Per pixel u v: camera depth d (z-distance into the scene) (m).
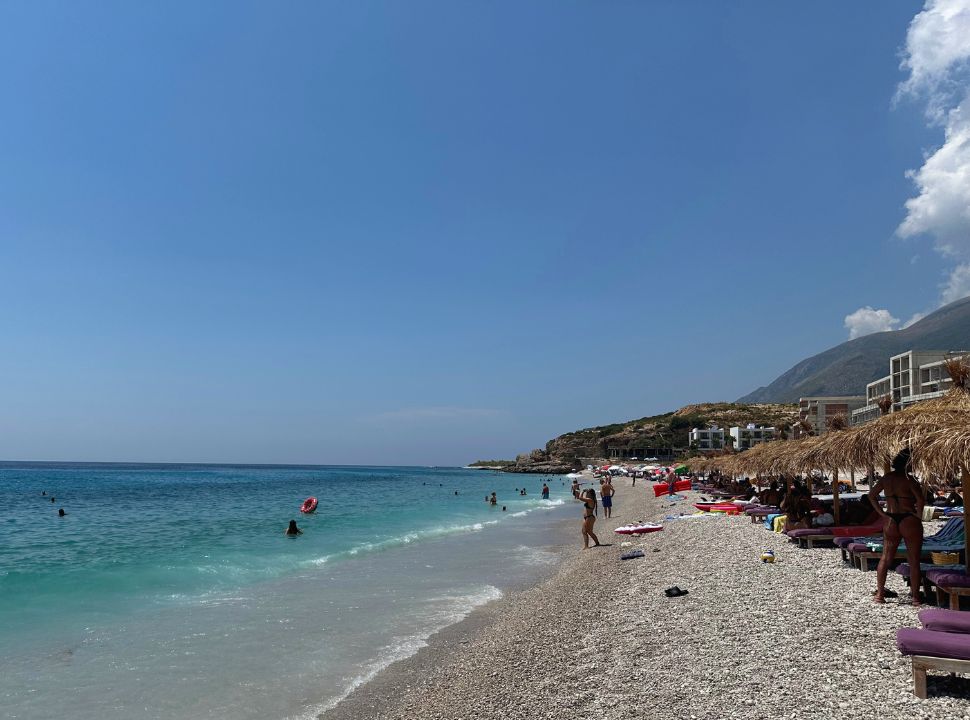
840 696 5.54
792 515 15.55
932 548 9.20
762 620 8.15
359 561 19.09
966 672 5.07
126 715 7.58
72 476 109.62
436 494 62.81
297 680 8.82
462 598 13.95
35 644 10.26
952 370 8.94
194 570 16.84
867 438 8.47
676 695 6.21
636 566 14.58
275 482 89.38
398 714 7.49
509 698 7.19
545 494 56.25
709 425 149.75
